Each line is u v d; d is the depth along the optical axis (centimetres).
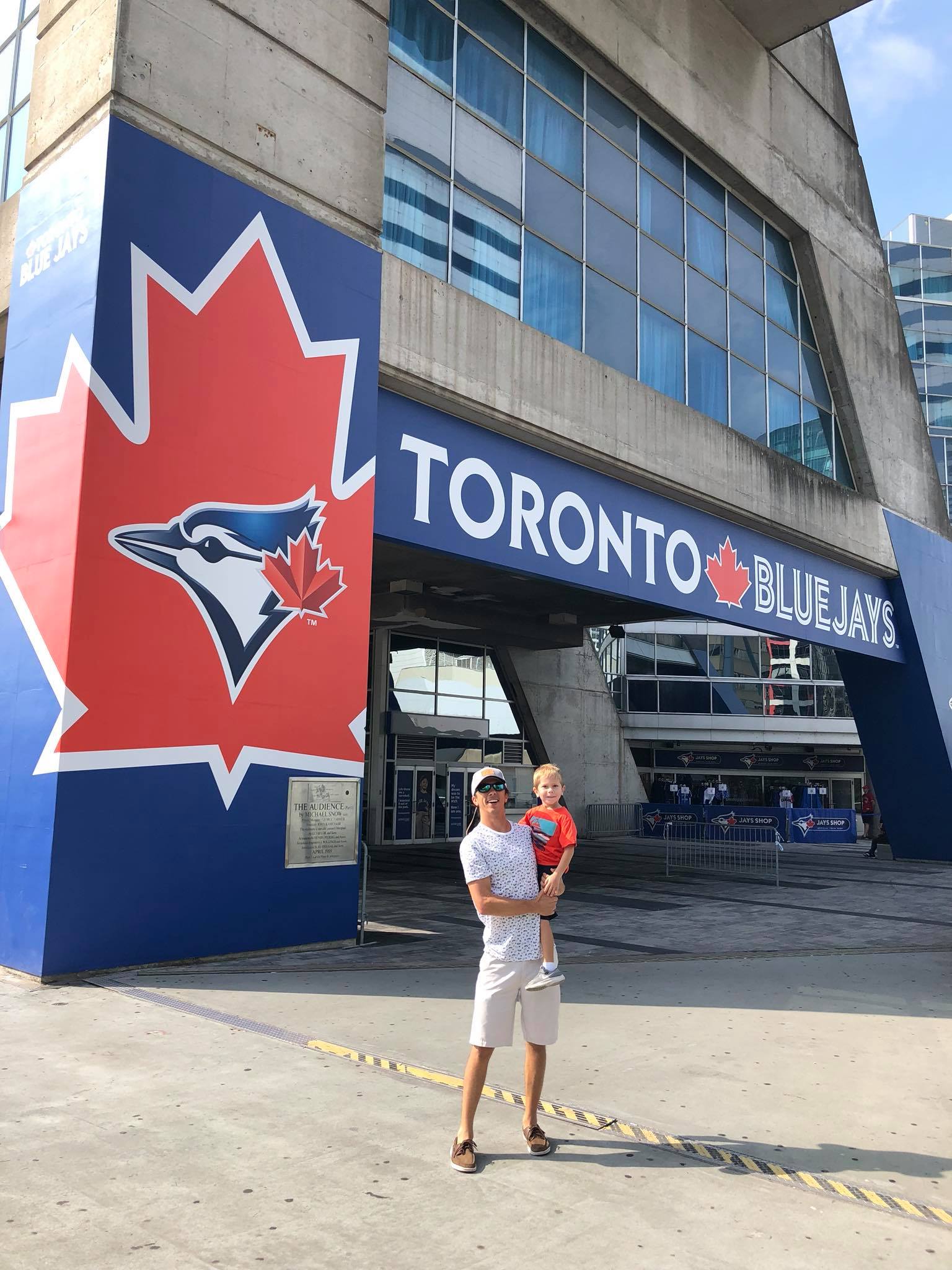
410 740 2642
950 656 2472
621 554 1542
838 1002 773
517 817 2834
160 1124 441
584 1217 359
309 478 997
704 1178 399
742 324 1936
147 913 827
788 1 1858
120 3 877
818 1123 473
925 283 5453
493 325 1290
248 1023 640
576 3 1506
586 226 1554
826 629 2077
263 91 993
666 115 1708
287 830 944
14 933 793
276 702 945
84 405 822
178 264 896
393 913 1270
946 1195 390
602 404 1474
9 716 841
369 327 1080
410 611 2286
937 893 1677
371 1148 420
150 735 840
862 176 2378
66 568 808
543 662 2984
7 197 1136
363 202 1094
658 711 3631
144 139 882
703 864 2209
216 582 902
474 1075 405
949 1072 573
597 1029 657
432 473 1224
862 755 3759
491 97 1404
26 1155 403
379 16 1137
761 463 1850
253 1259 321
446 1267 319
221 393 921
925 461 2503
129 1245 327
